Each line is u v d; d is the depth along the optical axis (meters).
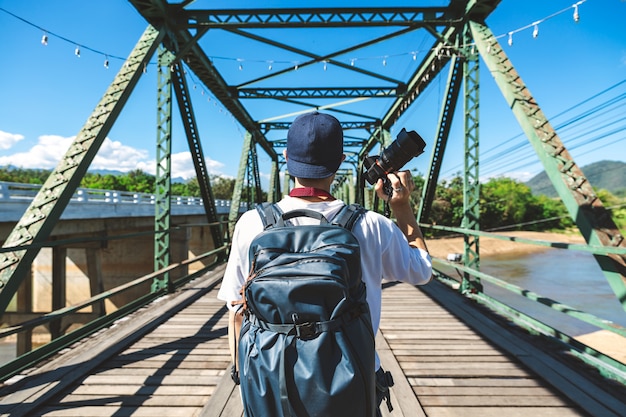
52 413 2.51
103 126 4.35
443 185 47.56
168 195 6.35
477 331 4.15
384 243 1.06
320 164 1.07
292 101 13.15
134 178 59.31
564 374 2.97
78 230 14.54
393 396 2.70
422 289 6.41
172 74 7.25
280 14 6.81
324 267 0.84
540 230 52.34
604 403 2.53
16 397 2.63
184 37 7.12
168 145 6.45
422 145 1.16
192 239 29.08
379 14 6.90
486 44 5.25
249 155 15.01
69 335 3.67
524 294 3.71
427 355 3.49
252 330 0.91
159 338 3.99
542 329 3.79
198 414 2.51
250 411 0.87
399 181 1.17
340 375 0.80
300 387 0.80
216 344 3.81
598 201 3.30
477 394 2.75
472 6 5.71
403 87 11.07
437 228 6.40
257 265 0.92
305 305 0.83
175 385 2.90
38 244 3.10
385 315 4.85
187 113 7.83
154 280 6.14
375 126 15.48
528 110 4.19
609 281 3.02
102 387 2.87
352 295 0.90
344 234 0.93
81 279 20.94
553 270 25.66
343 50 8.45
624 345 9.59
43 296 19.94
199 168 8.42
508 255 34.59
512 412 2.51
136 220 20.02
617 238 3.09
